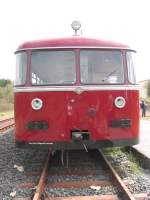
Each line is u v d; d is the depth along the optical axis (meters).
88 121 11.08
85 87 11.13
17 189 9.32
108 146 11.11
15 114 11.41
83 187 9.57
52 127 11.07
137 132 11.40
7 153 14.65
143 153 12.69
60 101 11.09
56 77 11.22
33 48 11.36
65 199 8.52
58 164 12.44
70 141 11.08
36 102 11.12
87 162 12.66
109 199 8.46
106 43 11.48
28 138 11.15
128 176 10.49
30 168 11.81
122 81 11.29
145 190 8.98
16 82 11.48
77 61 11.30
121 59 11.43
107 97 11.15
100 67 11.33
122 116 11.17
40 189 8.80
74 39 11.43
